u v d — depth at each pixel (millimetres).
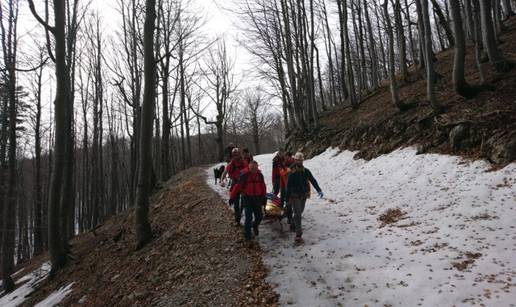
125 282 7418
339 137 16609
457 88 11000
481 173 8031
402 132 12359
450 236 5828
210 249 7062
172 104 24547
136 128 19203
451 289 4281
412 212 7480
